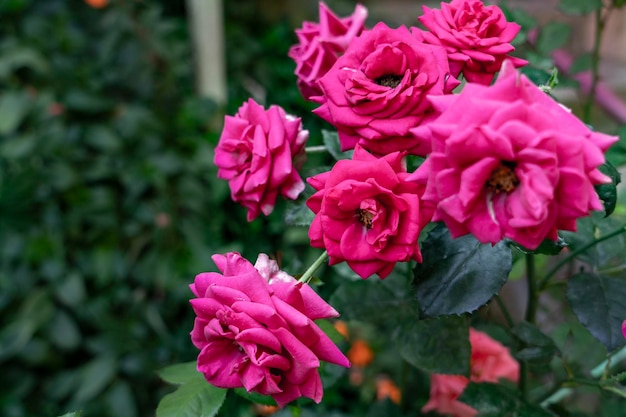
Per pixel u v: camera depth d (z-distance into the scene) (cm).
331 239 44
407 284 58
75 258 140
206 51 148
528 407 54
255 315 41
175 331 131
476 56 45
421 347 56
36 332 135
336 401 91
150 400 132
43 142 139
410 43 44
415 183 42
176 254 141
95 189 142
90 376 129
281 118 50
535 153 36
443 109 41
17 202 135
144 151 145
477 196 38
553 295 67
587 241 53
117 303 138
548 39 67
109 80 148
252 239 90
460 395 55
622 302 49
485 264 45
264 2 176
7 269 135
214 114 148
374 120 44
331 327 53
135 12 151
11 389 133
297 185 51
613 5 67
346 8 173
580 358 60
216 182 109
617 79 110
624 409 66
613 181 45
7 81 144
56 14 148
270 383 41
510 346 62
